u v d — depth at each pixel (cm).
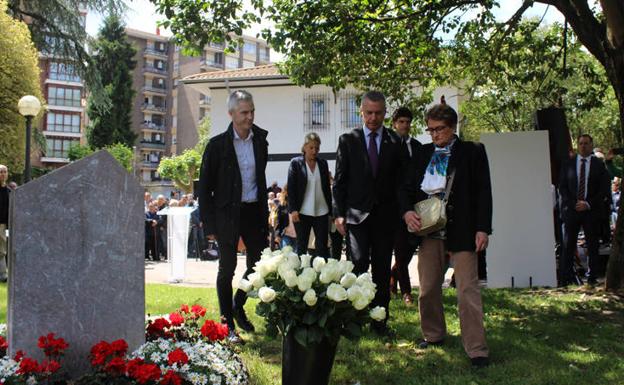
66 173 361
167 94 8575
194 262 1560
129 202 382
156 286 909
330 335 348
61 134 6725
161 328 405
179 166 3628
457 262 460
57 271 356
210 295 790
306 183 765
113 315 372
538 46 1014
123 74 6197
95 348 337
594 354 476
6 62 2131
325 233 777
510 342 514
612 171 1147
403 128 640
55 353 339
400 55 960
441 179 472
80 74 2845
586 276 941
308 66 867
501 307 679
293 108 2686
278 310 353
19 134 2184
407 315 632
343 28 856
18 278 345
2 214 1028
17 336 344
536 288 830
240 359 399
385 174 539
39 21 2708
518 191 858
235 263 537
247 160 548
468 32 995
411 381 411
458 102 2442
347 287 351
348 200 543
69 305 358
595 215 833
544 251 848
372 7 884
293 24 842
